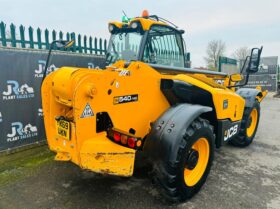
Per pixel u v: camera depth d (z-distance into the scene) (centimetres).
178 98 311
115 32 372
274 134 547
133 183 311
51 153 409
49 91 262
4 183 309
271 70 1516
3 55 389
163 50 366
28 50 417
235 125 369
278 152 432
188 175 277
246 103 439
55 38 527
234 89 509
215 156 410
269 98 1272
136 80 265
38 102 441
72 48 567
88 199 275
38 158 388
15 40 461
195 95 312
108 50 382
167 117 263
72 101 226
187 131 255
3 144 405
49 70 453
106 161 232
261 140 502
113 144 238
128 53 348
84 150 226
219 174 342
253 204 270
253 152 431
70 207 260
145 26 326
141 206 262
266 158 404
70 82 226
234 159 398
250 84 1584
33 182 312
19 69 410
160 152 247
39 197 278
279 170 358
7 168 351
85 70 234
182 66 413
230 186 308
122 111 257
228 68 1435
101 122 245
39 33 496
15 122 415
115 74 242
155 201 272
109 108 244
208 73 416
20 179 319
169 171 245
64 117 253
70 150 240
